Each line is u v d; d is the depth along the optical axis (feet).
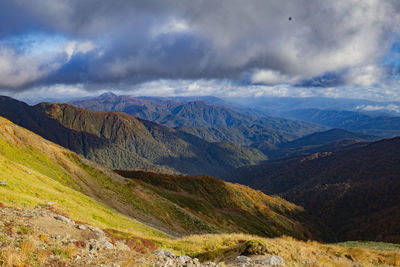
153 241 69.00
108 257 36.63
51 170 184.55
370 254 75.36
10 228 36.76
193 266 39.47
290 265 47.32
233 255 52.42
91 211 115.85
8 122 217.36
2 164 113.91
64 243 37.91
